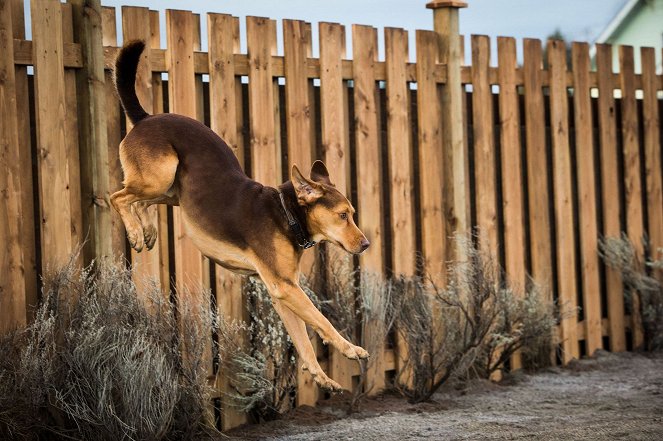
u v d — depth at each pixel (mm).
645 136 17219
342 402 13281
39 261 11430
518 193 15430
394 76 14086
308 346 10109
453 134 14688
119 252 11695
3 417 10281
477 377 14648
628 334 17312
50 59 10930
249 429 12164
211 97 12234
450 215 14742
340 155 13484
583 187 16344
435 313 14211
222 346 12016
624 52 16891
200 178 9711
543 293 15539
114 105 11711
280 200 9836
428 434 11508
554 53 15945
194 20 12305
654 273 17156
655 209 17250
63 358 10602
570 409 12953
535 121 15703
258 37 12641
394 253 14055
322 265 13289
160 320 11203
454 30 14719
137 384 10531
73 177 11305
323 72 13305
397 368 14133
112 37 11672
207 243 9773
